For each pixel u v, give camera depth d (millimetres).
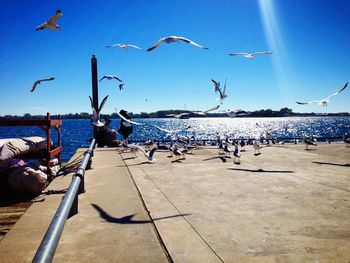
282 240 4957
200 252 4512
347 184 9008
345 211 6473
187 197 7559
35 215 6137
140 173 10781
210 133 94938
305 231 5352
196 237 5066
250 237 5082
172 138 21953
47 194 7789
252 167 12039
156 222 5750
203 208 6656
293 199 7395
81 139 67938
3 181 8578
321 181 9422
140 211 6406
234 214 6266
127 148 17906
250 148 19547
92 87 19953
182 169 11609
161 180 9570
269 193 7961
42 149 11555
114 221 5797
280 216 6152
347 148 19078
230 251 4555
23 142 10000
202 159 14367
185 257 4348
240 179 9727
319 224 5695
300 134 91125
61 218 3809
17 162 9836
